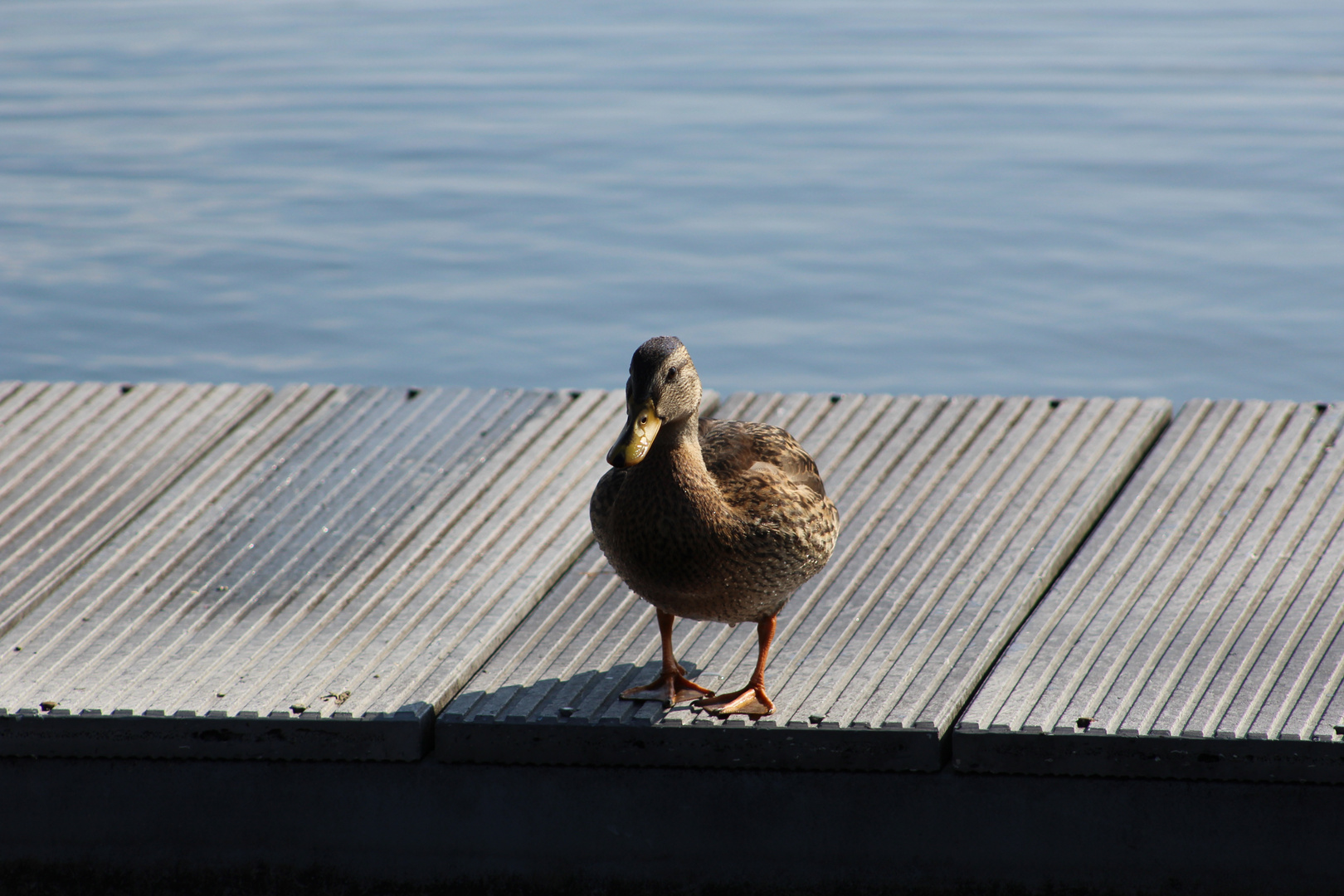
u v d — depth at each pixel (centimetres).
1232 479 792
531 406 930
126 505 794
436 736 586
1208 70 2706
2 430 888
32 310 1520
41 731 590
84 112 2414
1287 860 549
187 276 1639
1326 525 733
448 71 2855
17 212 1856
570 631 668
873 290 1603
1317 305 1498
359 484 821
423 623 670
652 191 2016
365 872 597
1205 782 551
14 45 3003
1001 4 3656
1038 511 767
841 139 2283
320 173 2091
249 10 3572
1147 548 722
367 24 3412
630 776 582
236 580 714
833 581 706
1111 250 1708
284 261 1703
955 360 1400
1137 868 561
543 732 580
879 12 3559
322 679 618
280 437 888
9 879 607
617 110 2506
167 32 3206
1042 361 1390
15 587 706
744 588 573
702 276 1661
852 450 858
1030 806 564
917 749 565
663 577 568
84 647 648
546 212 1917
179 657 639
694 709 585
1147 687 591
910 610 673
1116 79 2659
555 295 1603
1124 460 823
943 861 572
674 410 548
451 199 1975
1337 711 565
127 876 604
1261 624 641
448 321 1518
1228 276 1595
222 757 591
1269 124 2272
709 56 2997
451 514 781
